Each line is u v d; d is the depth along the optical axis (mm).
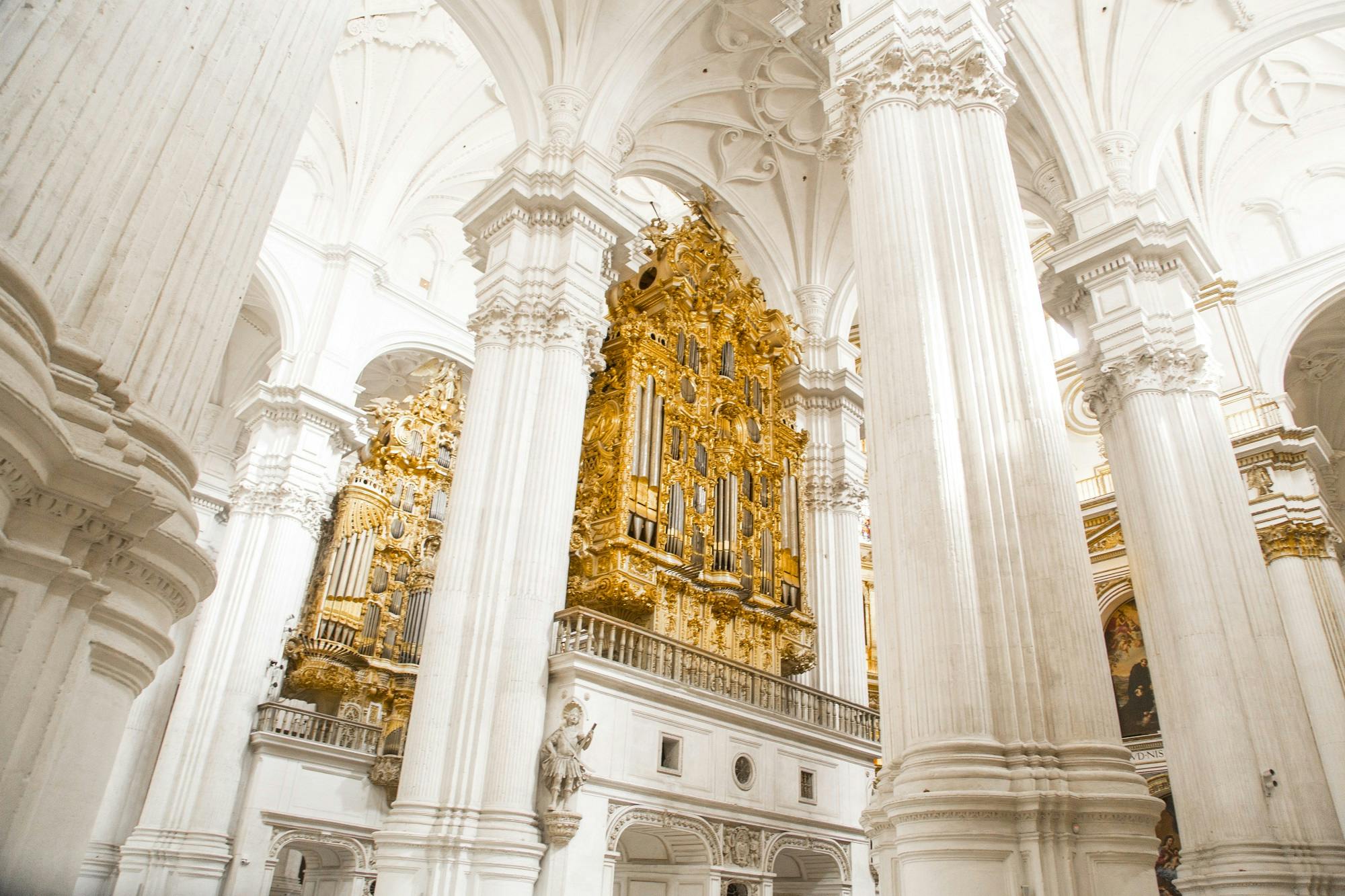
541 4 12797
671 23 13117
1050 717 5582
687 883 10039
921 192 7246
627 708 9750
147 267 3377
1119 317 11266
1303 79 16141
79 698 3158
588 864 8758
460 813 8531
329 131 16781
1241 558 9867
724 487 13289
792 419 15555
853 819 11953
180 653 16016
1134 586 10359
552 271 11477
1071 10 12727
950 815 5055
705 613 12422
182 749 12992
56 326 2828
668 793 9750
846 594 14539
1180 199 16938
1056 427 6422
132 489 3027
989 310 6801
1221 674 9109
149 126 3480
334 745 14336
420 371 21469
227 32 4020
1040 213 13922
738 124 15648
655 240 14320
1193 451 10344
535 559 9812
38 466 2705
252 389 15703
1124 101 12742
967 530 6035
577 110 12531
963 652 5586
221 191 3818
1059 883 4926
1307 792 8891
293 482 14812
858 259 7449
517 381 10750
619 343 13234
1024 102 12812
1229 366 16734
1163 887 15828
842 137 8102
